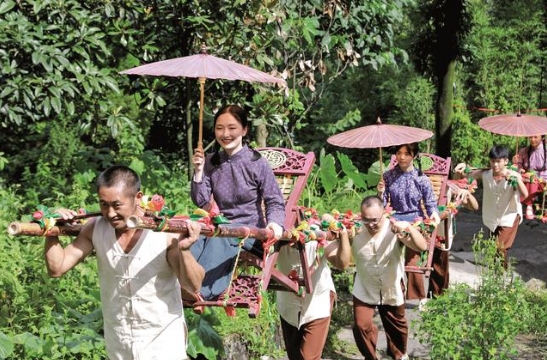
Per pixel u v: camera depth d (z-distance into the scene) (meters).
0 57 8.11
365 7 10.88
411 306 9.26
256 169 5.32
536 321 8.05
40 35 8.25
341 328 8.71
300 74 11.60
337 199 11.22
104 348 5.71
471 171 10.37
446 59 13.82
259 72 5.24
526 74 18.44
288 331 6.26
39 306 6.01
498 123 10.64
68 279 6.75
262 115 9.64
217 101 9.65
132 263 4.05
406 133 7.64
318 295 6.06
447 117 13.98
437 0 13.64
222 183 5.35
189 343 6.27
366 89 17.16
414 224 7.09
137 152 10.85
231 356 6.93
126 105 13.37
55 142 11.20
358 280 7.02
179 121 11.82
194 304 4.94
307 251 5.91
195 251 5.11
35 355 5.41
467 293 7.55
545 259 11.82
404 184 8.03
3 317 5.70
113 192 3.79
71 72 8.70
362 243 6.80
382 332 8.52
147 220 3.58
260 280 5.02
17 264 6.45
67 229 3.91
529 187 10.78
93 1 9.00
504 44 18.39
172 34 9.47
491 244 8.09
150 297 4.11
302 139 16.94
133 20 9.20
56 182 10.26
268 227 5.12
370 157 16.55
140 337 4.16
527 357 7.65
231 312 4.95
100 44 8.57
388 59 11.42
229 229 4.44
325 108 16.72
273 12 9.05
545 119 10.71
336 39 10.82
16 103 8.47
